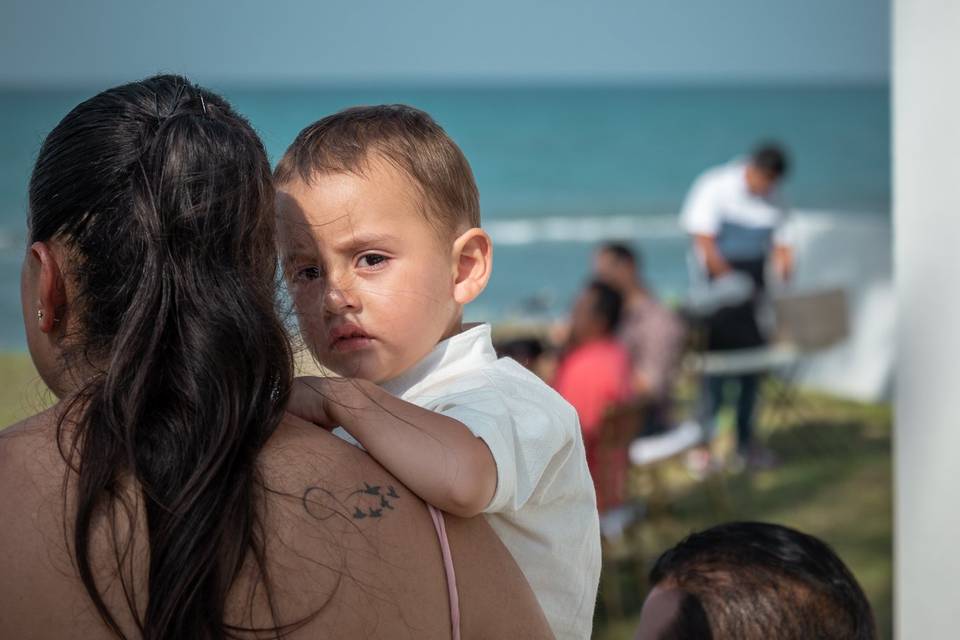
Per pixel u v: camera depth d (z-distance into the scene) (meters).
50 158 0.92
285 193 1.29
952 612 2.25
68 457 0.87
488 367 1.26
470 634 0.95
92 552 0.84
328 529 0.89
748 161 7.73
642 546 5.14
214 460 0.86
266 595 0.85
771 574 1.26
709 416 7.20
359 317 1.25
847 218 9.95
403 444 0.99
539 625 1.01
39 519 0.85
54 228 0.91
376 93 83.62
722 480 6.41
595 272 6.38
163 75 1.01
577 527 1.20
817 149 46.53
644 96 68.88
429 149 1.31
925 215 2.27
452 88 83.50
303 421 0.98
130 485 0.86
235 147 0.93
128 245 0.89
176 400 0.87
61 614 0.83
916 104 2.27
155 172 0.89
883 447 7.46
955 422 2.25
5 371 7.96
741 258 7.55
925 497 2.29
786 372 9.09
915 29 2.26
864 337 8.93
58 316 0.92
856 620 1.25
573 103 63.19
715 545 1.34
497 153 44.00
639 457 5.34
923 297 2.28
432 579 0.94
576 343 5.11
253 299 0.91
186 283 0.88
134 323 0.87
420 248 1.28
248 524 0.86
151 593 0.83
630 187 38.75
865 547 5.46
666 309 6.32
